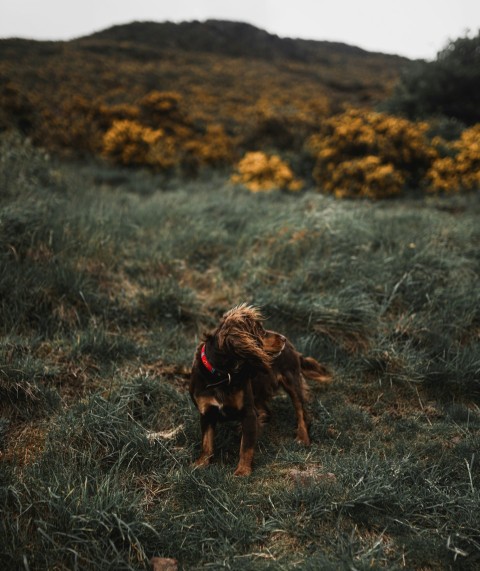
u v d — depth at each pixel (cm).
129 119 851
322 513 140
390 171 538
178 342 239
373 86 1830
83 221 304
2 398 181
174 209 386
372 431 189
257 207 411
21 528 132
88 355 214
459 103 802
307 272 279
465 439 178
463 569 124
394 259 289
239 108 1284
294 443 180
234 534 133
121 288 268
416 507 143
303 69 2281
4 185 314
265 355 148
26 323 226
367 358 229
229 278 293
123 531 129
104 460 163
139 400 191
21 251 259
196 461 167
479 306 255
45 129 795
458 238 327
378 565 120
